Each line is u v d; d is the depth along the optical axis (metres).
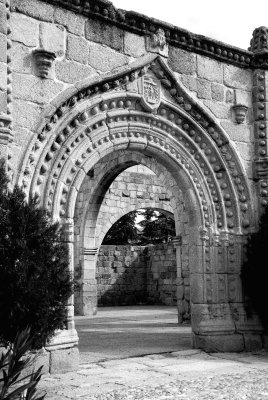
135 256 26.97
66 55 8.67
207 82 10.45
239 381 7.17
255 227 10.57
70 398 6.31
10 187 7.66
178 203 14.34
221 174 10.46
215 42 10.41
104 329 13.76
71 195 8.59
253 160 10.82
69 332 8.12
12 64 8.04
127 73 9.30
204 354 9.45
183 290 14.96
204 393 6.46
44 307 6.01
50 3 8.59
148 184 23.36
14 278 5.91
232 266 10.32
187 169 10.09
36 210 6.38
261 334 10.15
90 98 8.90
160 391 6.59
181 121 10.09
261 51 10.92
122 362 8.66
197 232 10.08
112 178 19.11
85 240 19.30
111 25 9.32
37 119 8.17
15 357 4.18
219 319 9.94
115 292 26.12
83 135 8.84
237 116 10.70
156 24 9.75
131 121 9.46
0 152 7.34
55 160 8.42
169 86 9.88
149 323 15.41
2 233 6.04
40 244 6.26
